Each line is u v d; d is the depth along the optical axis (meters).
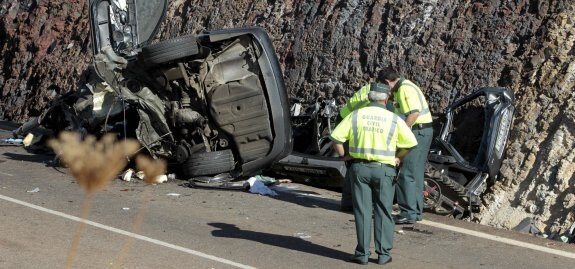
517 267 6.90
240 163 10.98
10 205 8.89
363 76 13.02
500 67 11.40
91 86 11.56
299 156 10.80
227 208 9.25
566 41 10.98
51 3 20.50
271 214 8.97
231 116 10.74
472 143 11.04
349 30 13.59
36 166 11.99
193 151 10.84
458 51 12.00
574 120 10.16
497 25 11.79
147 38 12.19
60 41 19.81
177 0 17.86
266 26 15.26
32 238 7.39
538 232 9.44
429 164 9.93
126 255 6.89
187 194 10.08
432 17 12.65
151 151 10.88
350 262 6.88
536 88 10.87
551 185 9.87
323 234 8.01
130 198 9.62
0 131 17.00
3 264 6.45
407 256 7.19
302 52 14.17
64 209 8.80
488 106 10.62
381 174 6.55
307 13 14.58
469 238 7.98
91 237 7.52
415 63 12.38
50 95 19.00
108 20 11.85
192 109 10.86
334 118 11.50
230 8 16.36
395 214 8.89
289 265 6.73
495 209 10.11
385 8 13.34
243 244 7.46
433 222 8.69
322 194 10.29
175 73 10.59
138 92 10.72
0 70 21.09
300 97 13.83
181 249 7.18
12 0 21.84
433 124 11.68
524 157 10.41
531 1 11.64
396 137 6.54
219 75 10.76
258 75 10.76
